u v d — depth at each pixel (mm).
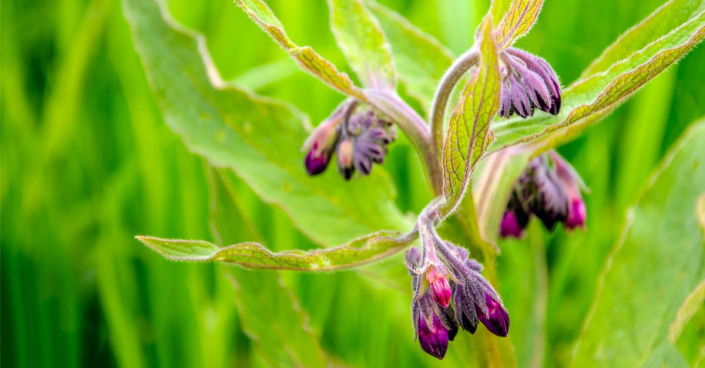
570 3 902
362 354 771
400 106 595
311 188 682
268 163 685
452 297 557
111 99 913
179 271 764
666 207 665
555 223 642
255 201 832
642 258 659
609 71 576
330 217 679
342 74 582
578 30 902
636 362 646
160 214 810
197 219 812
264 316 671
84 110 872
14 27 926
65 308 766
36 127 896
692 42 535
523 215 641
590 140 835
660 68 542
